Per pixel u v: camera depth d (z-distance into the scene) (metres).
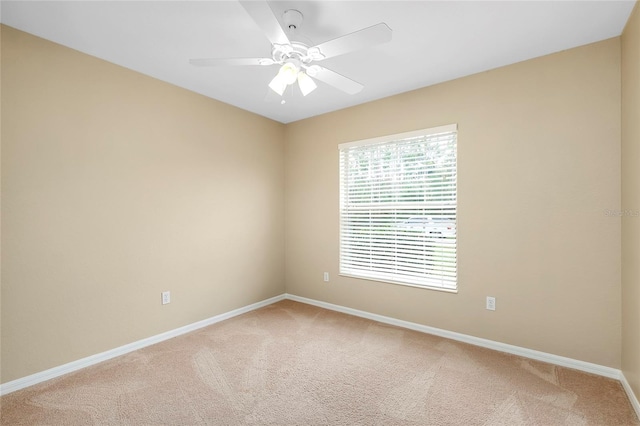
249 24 2.04
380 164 3.38
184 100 3.07
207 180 3.28
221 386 2.13
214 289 3.35
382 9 1.87
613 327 2.20
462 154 2.83
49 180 2.23
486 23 2.02
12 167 2.07
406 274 3.21
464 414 1.84
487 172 2.71
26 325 2.13
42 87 2.19
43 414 1.85
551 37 2.19
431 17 1.95
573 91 2.33
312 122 3.94
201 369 2.36
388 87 3.06
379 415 1.84
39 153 2.18
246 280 3.70
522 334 2.55
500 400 1.97
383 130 3.32
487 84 2.70
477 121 2.75
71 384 2.16
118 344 2.59
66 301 2.31
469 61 2.54
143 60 2.52
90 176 2.43
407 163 3.19
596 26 2.06
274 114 3.87
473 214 2.78
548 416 1.81
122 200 2.62
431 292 3.02
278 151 4.13
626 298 2.05
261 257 3.89
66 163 2.31
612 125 2.20
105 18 1.97
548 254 2.44
